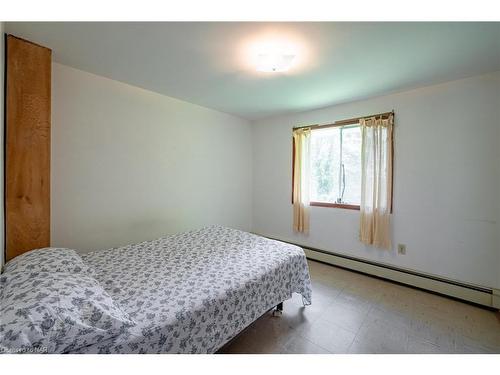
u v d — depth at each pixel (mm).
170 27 1440
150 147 2670
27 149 1539
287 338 1668
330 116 3105
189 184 3113
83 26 1432
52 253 1326
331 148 3199
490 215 2070
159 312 1115
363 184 2748
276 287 1715
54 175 2018
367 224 2732
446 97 2250
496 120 2021
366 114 2775
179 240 2275
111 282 1400
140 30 1479
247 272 1586
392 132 2559
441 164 2295
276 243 2201
